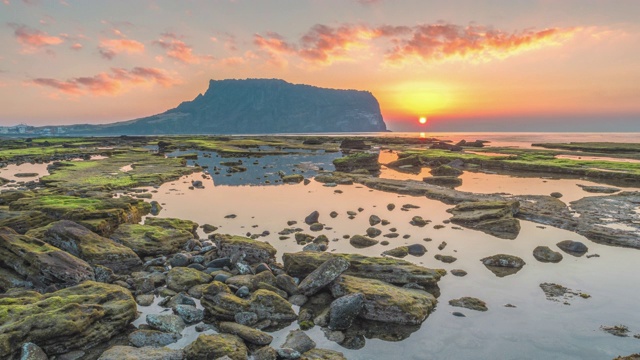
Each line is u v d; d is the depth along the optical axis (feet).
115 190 130.62
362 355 35.91
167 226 78.07
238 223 85.25
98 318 38.81
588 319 42.37
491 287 50.98
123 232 70.59
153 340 37.63
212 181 153.69
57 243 60.80
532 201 108.47
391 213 95.61
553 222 84.89
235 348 35.17
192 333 39.91
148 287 50.42
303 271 53.83
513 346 37.22
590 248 67.97
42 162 237.04
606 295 48.42
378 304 42.63
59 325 35.55
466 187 139.54
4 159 236.22
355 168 189.06
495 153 295.28
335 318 40.73
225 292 45.60
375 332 40.19
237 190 131.23
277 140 536.42
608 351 36.11
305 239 71.56
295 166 211.82
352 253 60.90
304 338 37.73
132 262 59.26
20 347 33.68
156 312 44.34
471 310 44.65
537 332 39.68
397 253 63.41
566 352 36.06
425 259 62.03
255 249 59.98
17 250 52.65
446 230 79.56
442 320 42.39
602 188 132.26
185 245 68.28
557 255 61.98
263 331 40.27
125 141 499.10
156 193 124.98
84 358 35.24
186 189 133.59
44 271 48.83
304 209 100.12
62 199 89.25
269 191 129.39
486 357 35.53
